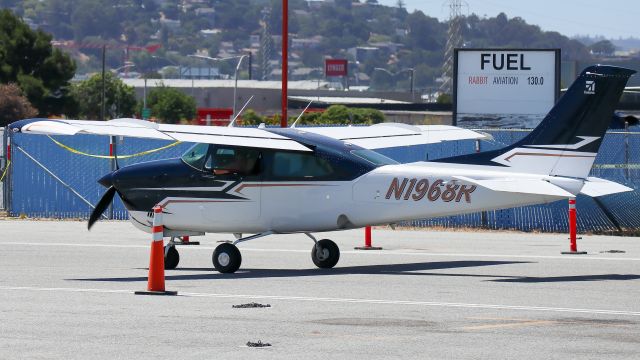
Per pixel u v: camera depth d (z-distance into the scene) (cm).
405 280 4469
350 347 2998
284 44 8156
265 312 3591
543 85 9856
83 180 8031
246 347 2995
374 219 4681
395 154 7756
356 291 4122
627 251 5731
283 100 8169
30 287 4234
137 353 2916
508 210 7275
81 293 4053
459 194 4525
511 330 3259
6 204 8144
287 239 6425
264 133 4794
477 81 10000
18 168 8106
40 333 3194
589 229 7156
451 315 3538
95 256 5481
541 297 3947
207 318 3462
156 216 4022
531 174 4569
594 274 4678
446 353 2922
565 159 4544
